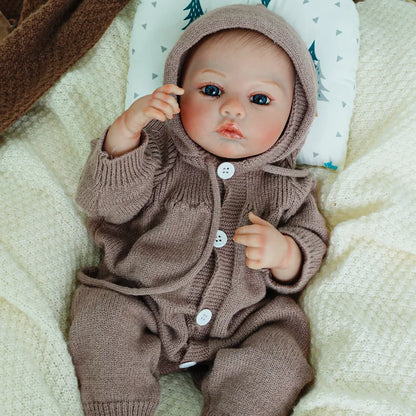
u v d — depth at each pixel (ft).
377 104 4.68
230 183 4.10
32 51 4.43
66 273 4.05
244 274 3.96
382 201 4.14
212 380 3.67
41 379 3.36
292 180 4.25
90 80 4.74
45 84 4.48
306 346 3.92
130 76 4.72
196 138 3.84
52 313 3.68
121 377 3.45
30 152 4.29
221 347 3.93
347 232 4.05
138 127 3.56
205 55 3.81
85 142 4.62
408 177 4.23
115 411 3.39
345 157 4.71
